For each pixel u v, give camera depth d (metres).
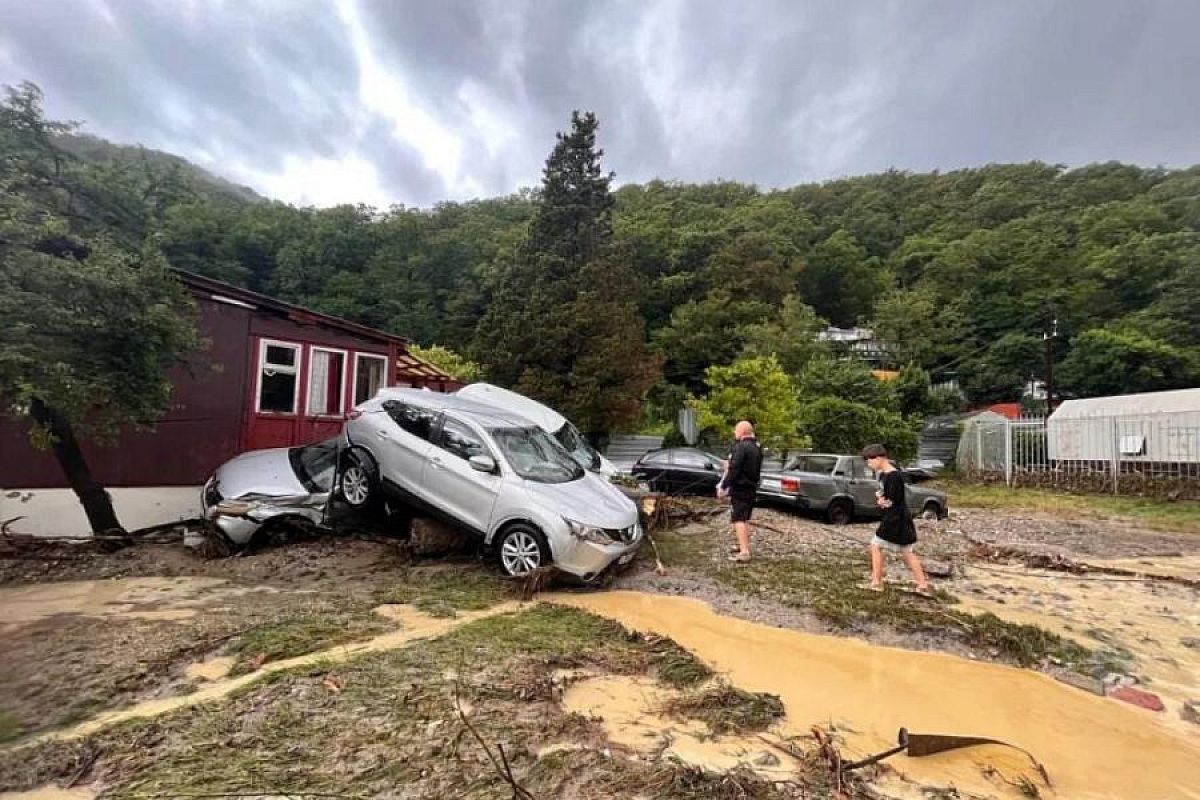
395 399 8.11
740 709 3.98
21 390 6.07
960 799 3.12
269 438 11.27
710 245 50.28
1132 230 50.25
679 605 6.32
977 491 20.14
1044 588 7.62
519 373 23.03
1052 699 4.50
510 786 2.86
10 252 6.16
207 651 4.52
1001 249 55.00
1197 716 4.31
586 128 27.58
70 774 2.89
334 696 3.76
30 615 5.30
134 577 6.54
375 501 7.74
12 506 8.50
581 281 23.70
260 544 7.61
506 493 6.84
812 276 58.16
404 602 5.90
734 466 8.13
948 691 4.57
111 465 9.32
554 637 5.09
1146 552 10.66
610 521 6.82
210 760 3.01
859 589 6.89
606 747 3.35
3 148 6.98
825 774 3.26
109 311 6.87
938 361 49.78
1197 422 17.78
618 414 22.55
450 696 3.82
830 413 23.08
